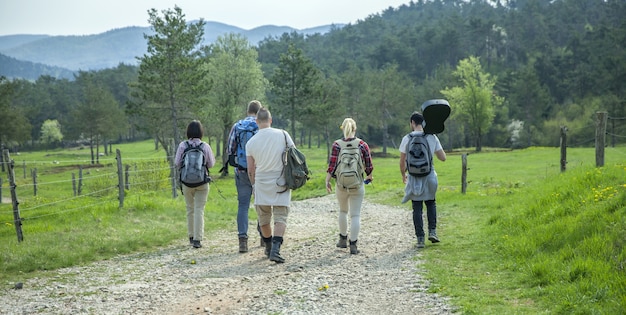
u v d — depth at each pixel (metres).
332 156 8.59
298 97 67.00
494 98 96.12
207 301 6.26
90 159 91.38
